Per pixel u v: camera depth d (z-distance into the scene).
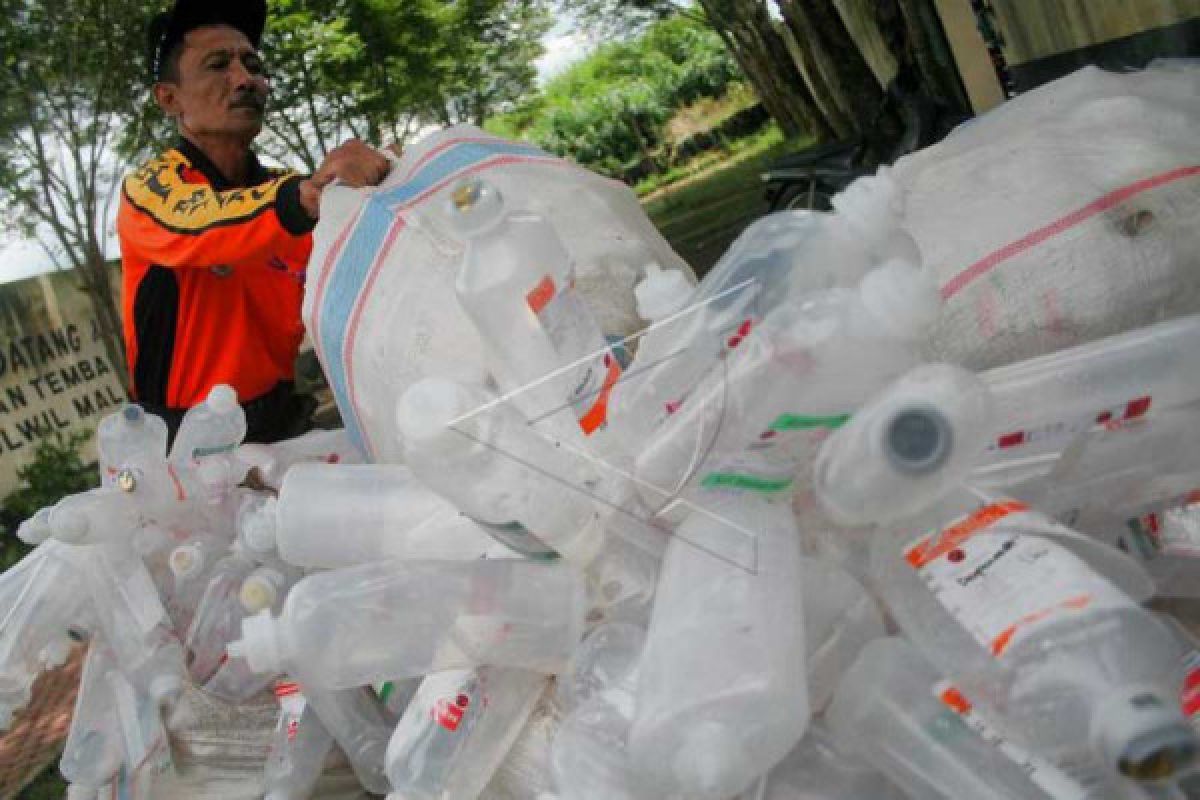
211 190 2.68
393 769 1.73
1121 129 1.78
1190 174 1.66
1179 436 1.49
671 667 1.28
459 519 1.68
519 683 1.66
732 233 13.30
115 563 2.22
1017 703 1.18
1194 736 1.06
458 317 1.95
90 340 13.98
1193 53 5.37
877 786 1.36
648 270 1.66
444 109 25.41
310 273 2.25
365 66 19.86
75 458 13.20
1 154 12.31
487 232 1.56
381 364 2.05
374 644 1.56
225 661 2.19
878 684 1.34
